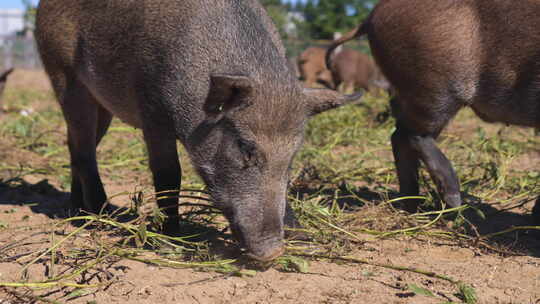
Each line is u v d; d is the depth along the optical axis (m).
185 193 3.43
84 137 3.11
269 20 2.88
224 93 2.61
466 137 4.96
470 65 3.03
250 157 2.65
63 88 3.09
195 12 2.78
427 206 3.22
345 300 2.60
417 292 2.59
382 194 3.33
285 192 2.70
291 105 2.65
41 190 3.46
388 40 3.11
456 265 2.80
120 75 2.89
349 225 3.05
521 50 2.96
